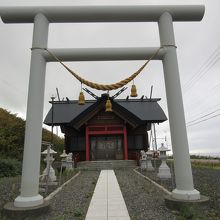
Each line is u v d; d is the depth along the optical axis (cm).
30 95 572
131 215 496
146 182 948
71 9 616
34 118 561
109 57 624
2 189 789
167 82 607
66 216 497
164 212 508
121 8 622
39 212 502
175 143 570
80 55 618
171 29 626
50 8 616
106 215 499
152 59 633
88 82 627
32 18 621
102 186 879
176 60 612
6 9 612
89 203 609
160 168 1025
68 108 2620
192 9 633
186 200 521
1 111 2284
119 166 1889
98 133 2162
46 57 609
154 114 2505
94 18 627
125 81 629
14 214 489
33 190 534
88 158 2102
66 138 2344
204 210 501
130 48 628
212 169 1452
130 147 2327
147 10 627
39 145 561
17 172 1326
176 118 575
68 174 1266
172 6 636
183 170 552
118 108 2131
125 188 820
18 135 1919
